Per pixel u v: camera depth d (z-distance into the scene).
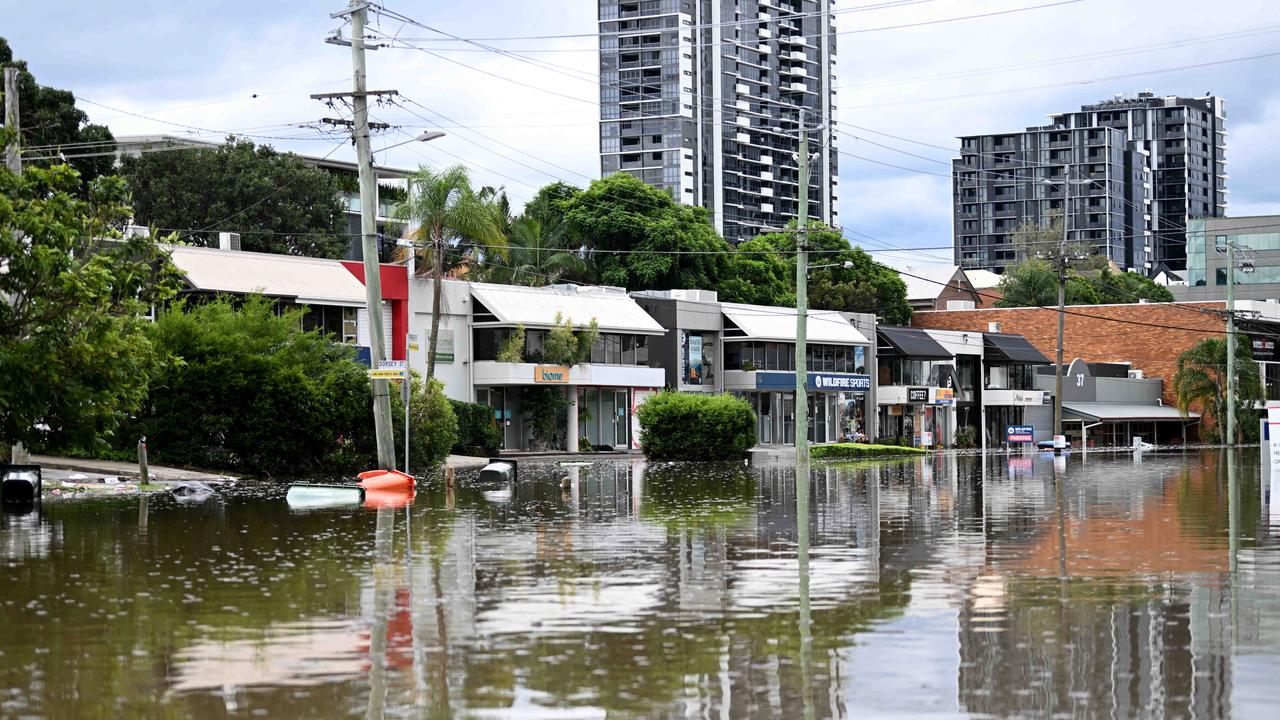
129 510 29.78
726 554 20.08
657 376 76.00
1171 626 13.65
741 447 65.12
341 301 59.69
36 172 31.27
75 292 30.45
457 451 62.88
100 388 32.53
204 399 45.00
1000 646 12.67
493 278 88.88
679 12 183.50
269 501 32.94
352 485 35.72
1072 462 60.84
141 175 80.00
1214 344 102.56
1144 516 27.03
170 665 12.00
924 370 94.50
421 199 59.81
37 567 18.80
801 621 14.02
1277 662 11.95
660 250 97.94
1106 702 10.59
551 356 69.12
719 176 187.12
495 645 12.81
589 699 10.74
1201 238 159.62
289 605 15.20
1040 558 19.38
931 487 38.31
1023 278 138.38
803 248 50.53
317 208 82.19
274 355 45.72
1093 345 115.19
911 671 11.64
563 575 17.64
